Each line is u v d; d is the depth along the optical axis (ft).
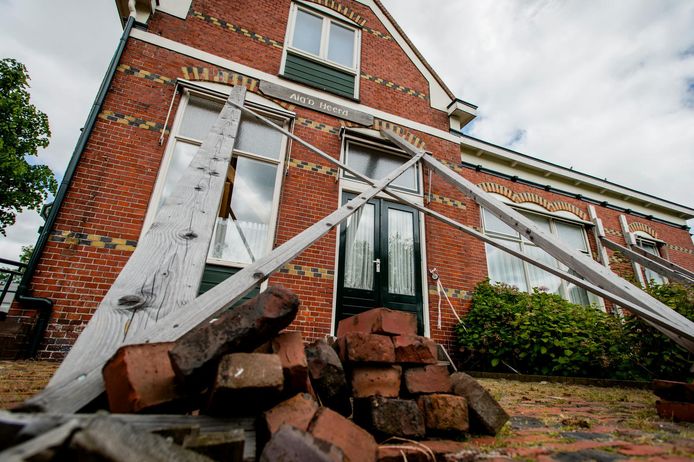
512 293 18.61
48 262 11.65
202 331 3.43
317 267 15.89
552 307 17.28
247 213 16.10
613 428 6.01
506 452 4.36
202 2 18.72
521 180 26.78
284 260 6.36
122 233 12.94
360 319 6.13
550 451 4.41
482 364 16.47
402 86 23.24
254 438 3.24
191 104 16.58
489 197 12.52
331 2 23.21
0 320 10.65
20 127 59.72
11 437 2.23
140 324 4.29
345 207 8.93
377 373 5.24
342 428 3.49
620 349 15.10
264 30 19.86
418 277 18.44
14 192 57.93
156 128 15.03
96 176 13.28
